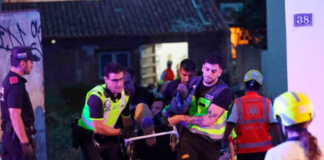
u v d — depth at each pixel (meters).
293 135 4.33
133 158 7.13
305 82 7.66
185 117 6.49
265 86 20.27
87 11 28.72
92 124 6.75
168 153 7.10
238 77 25.92
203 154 6.59
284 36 17.48
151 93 8.30
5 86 6.75
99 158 6.84
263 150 6.91
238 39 28.73
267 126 7.02
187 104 6.47
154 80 28.56
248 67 23.22
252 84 7.04
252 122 6.94
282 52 17.78
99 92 6.63
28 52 6.88
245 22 24.47
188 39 27.30
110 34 26.08
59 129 15.00
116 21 27.62
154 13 28.69
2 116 6.96
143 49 27.61
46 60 26.19
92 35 25.91
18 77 6.81
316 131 7.62
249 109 6.94
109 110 6.70
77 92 21.38
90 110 6.59
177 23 27.41
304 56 7.66
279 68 18.22
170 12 28.78
